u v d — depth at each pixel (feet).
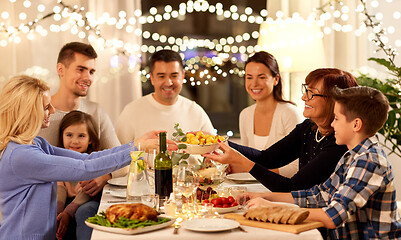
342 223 6.26
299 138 9.34
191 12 15.30
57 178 7.25
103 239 5.70
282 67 13.75
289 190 7.82
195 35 15.35
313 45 13.66
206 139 7.99
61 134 10.46
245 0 15.34
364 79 11.10
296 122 11.10
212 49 15.23
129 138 11.62
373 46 15.03
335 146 7.84
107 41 14.55
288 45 13.71
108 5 14.65
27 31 13.69
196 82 15.44
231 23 15.38
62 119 10.48
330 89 7.87
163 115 11.62
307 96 8.02
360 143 6.68
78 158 8.34
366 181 6.33
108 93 14.76
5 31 13.92
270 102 11.41
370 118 6.57
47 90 7.59
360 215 6.63
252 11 15.37
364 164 6.40
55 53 14.55
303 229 5.92
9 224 7.16
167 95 11.48
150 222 6.06
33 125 7.28
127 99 14.84
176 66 11.40
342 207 6.23
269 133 11.34
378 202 6.55
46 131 10.56
